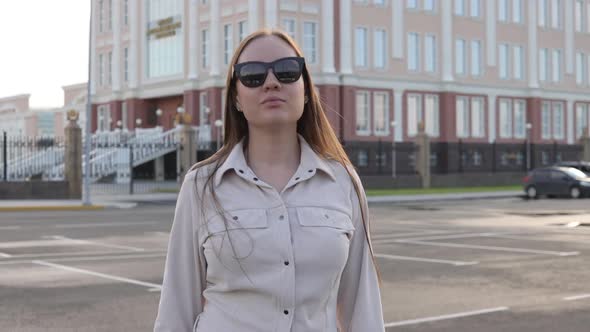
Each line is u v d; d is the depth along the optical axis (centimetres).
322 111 296
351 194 287
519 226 2047
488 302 933
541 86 5650
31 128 7375
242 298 267
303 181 276
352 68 4634
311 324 265
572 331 777
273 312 263
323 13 4497
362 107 4691
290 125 278
